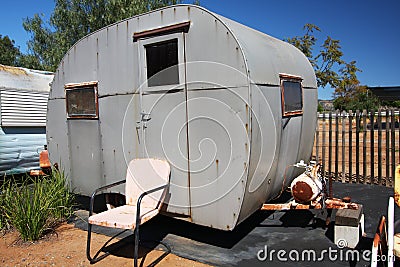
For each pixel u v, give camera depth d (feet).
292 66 14.65
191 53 11.66
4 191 15.64
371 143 22.49
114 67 13.92
